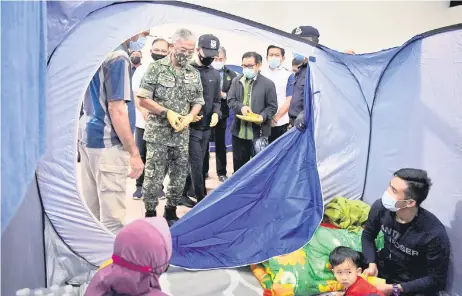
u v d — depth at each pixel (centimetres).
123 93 202
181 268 213
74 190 189
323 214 222
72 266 200
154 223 119
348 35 396
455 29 190
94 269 203
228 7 362
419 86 210
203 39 268
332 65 226
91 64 177
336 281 198
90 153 213
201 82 271
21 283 170
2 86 91
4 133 92
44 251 195
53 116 178
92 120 209
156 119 246
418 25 407
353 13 392
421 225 174
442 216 198
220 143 322
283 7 375
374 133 241
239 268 215
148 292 116
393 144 229
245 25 202
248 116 293
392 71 225
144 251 113
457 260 190
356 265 175
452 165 194
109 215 221
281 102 334
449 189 195
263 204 227
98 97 204
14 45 95
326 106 233
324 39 392
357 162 246
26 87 107
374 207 192
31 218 179
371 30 400
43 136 131
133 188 302
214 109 284
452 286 193
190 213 221
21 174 101
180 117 247
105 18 177
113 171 216
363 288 169
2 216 93
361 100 238
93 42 176
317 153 238
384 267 188
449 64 194
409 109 217
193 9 190
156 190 254
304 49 216
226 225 223
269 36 208
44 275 195
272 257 206
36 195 184
